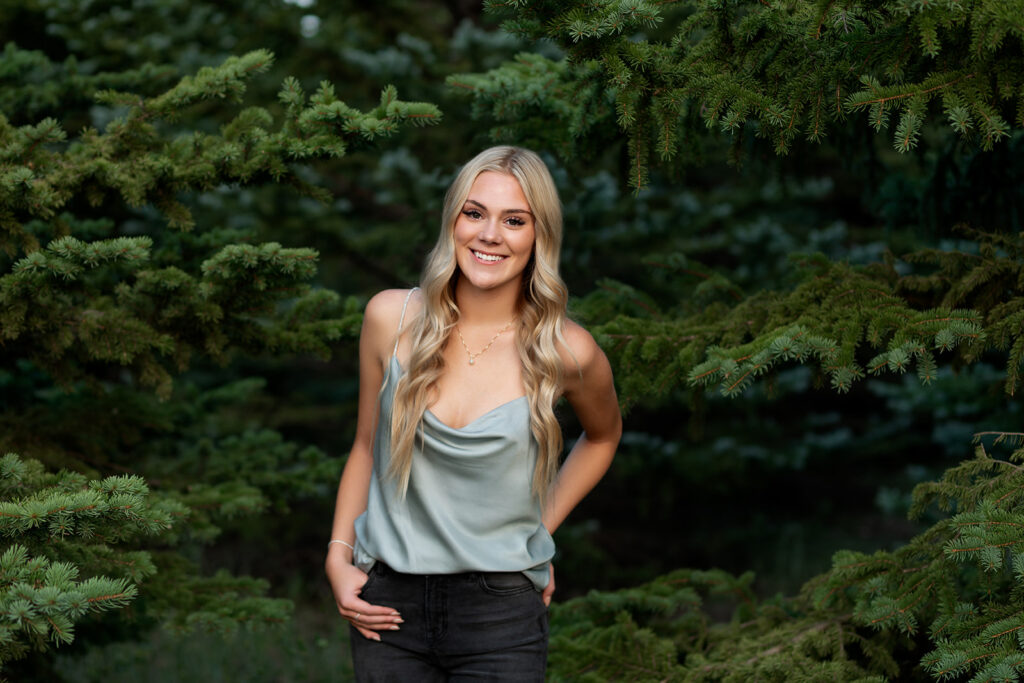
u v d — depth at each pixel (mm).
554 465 2375
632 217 6262
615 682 3283
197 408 4820
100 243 2699
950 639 2473
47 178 2916
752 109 2670
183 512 3078
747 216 7742
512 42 5965
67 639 1946
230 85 3135
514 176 2334
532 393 2324
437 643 2275
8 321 2820
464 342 2404
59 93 4043
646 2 2561
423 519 2305
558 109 3619
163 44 5914
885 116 2416
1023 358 2699
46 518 2195
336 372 9148
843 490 9992
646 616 3844
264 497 4031
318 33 6969
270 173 3160
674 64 2713
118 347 3047
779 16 2611
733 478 8219
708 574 3934
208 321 3312
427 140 7004
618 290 3889
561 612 3814
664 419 8820
